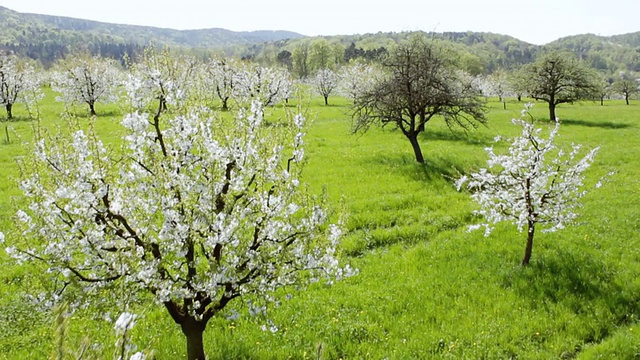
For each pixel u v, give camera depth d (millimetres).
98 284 8141
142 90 8664
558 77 55438
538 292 14086
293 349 11047
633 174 29734
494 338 11742
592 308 13234
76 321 11219
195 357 9609
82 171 7859
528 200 15680
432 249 17516
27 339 11195
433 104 29438
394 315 12930
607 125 52750
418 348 11375
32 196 7957
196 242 8484
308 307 13109
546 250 17031
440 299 13750
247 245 8898
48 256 7855
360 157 31422
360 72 66688
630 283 14523
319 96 87438
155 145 8938
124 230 8578
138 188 8414
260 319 12234
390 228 19766
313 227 9172
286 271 9070
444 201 23438
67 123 8617
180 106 8930
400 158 31453
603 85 89688
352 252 17469
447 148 35719
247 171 9117
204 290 8305
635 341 11430
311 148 34625
